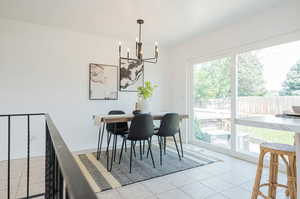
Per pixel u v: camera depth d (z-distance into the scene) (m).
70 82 3.27
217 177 2.21
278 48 2.45
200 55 3.59
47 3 2.34
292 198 1.38
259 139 2.67
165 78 4.43
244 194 1.82
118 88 3.75
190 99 3.95
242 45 2.85
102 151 3.28
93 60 3.49
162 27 3.12
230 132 3.08
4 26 2.78
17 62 2.86
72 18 2.79
